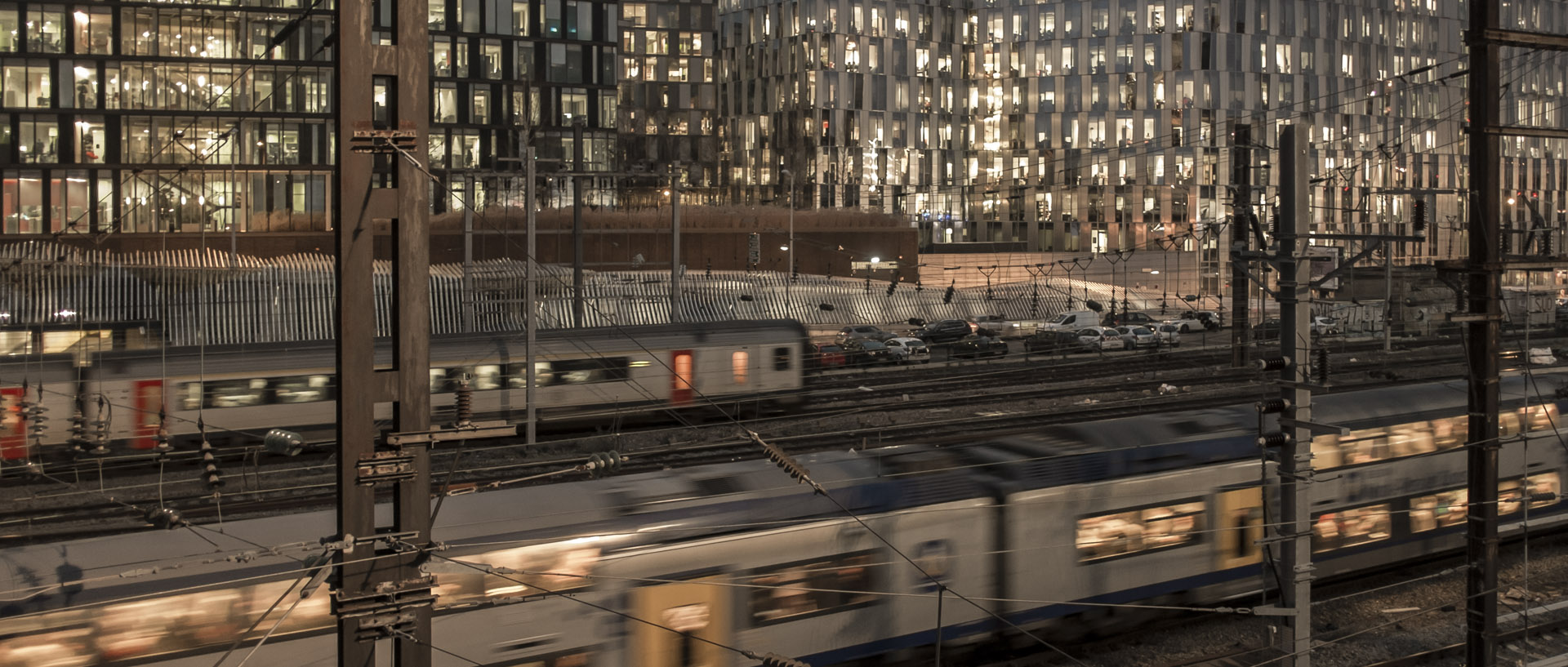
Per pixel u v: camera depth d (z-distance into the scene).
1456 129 99.75
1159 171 91.75
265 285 49.47
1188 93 91.56
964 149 98.75
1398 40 97.44
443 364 34.50
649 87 108.56
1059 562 18.69
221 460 32.16
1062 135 94.69
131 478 29.81
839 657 16.88
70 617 12.80
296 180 68.81
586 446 33.06
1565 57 97.88
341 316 9.43
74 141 65.94
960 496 17.92
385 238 59.62
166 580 13.38
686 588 15.72
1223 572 20.38
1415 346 56.41
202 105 67.69
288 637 13.69
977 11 98.12
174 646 13.20
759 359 38.84
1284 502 15.71
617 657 15.27
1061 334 59.44
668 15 108.81
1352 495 21.91
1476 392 14.27
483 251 72.06
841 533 16.89
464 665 14.41
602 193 79.44
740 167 103.06
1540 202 96.06
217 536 14.39
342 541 9.41
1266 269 16.38
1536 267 14.32
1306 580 15.59
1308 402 15.56
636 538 15.57
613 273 63.59
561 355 35.91
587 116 79.25
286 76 68.94
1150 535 19.58
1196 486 20.06
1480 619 14.29
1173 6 91.56
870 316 66.25
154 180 66.62
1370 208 93.31
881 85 96.31
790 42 97.19
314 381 33.66
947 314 69.38
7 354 37.34
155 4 66.81
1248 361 46.62
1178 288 89.88
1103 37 93.31
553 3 78.00
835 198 95.19
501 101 76.88
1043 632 18.75
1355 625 20.12
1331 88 94.50
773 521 16.50
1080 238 93.88
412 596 9.68
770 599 16.31
